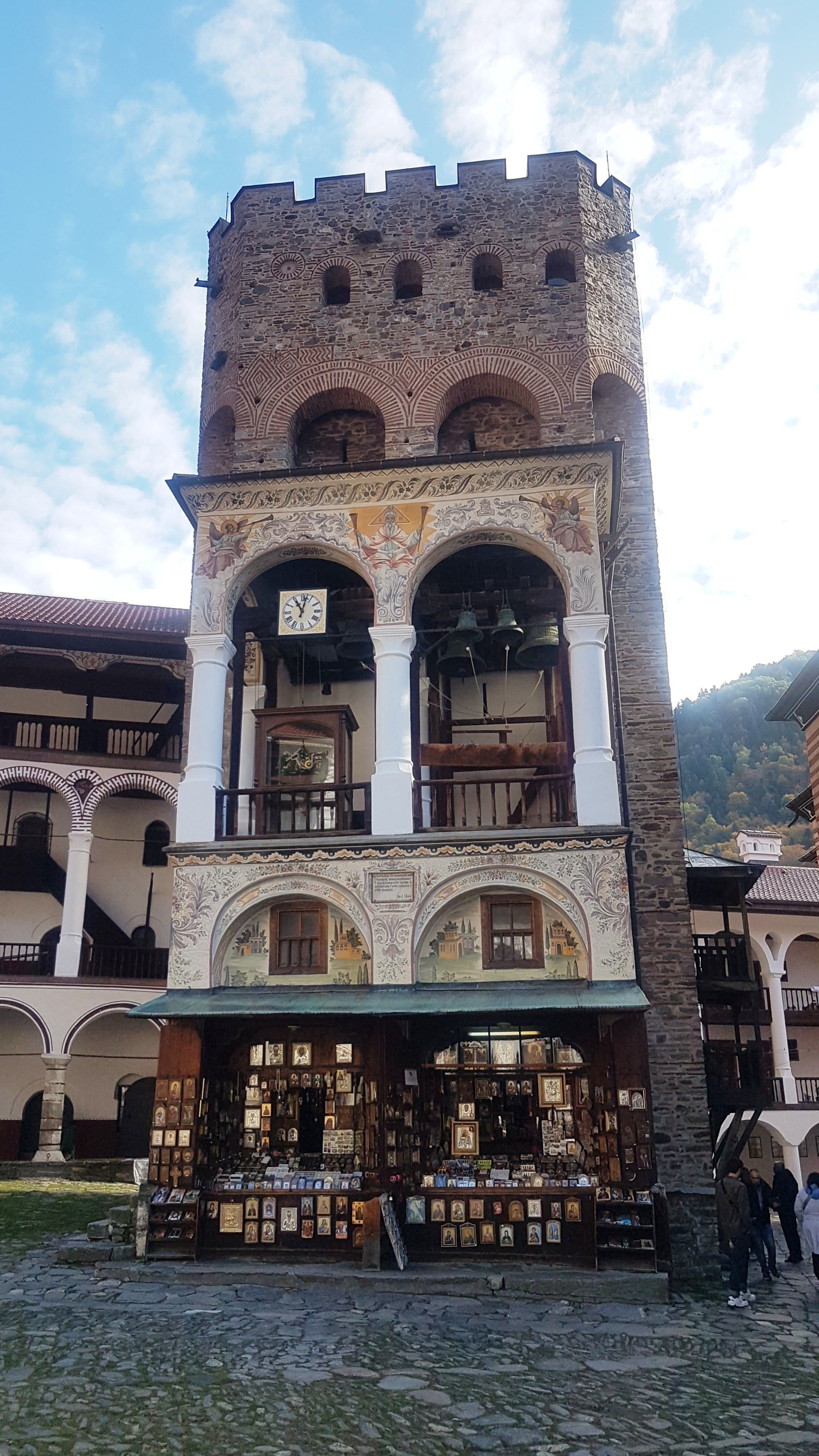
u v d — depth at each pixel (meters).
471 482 18.52
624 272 22.80
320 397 21.23
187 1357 10.60
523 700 21.62
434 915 16.42
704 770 98.81
